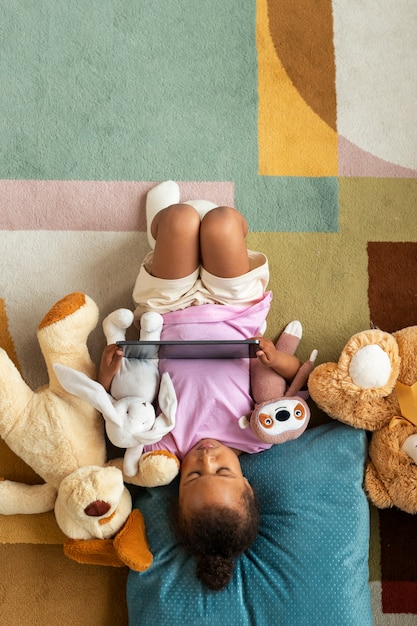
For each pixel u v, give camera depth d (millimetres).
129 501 1282
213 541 1177
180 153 1476
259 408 1256
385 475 1286
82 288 1442
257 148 1485
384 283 1472
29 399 1262
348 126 1504
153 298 1312
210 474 1210
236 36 1506
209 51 1502
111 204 1456
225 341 1202
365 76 1510
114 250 1452
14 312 1427
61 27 1487
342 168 1495
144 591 1249
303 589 1229
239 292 1302
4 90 1470
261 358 1268
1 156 1452
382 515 1411
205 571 1201
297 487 1289
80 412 1272
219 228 1228
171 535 1272
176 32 1502
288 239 1474
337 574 1236
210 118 1487
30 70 1476
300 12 1509
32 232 1443
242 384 1317
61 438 1241
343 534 1263
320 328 1457
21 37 1482
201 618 1218
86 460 1265
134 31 1496
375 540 1405
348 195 1488
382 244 1480
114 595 1367
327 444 1315
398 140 1506
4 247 1438
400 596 1395
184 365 1319
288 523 1269
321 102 1503
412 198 1495
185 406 1296
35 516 1368
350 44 1513
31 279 1437
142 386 1265
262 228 1472
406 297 1468
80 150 1465
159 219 1255
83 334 1302
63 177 1455
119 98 1481
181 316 1309
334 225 1481
